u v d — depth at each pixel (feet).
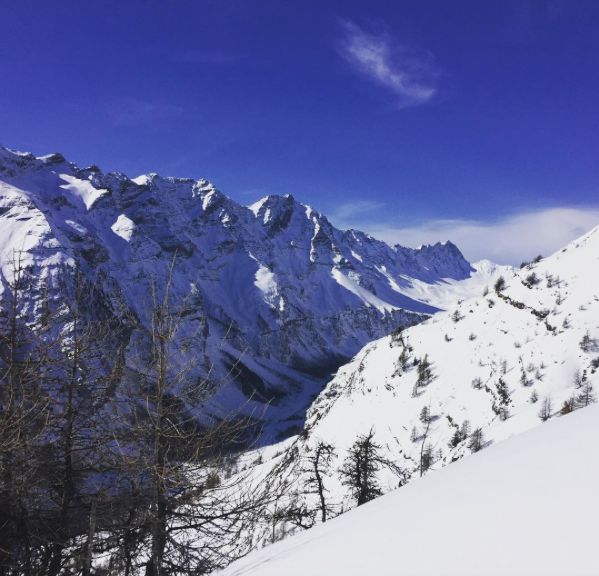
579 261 363.15
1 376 19.89
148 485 22.24
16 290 21.08
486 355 326.24
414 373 361.51
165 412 20.58
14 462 21.11
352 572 9.28
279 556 15.51
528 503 9.00
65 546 22.15
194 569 22.00
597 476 8.93
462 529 9.09
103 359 21.31
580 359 248.52
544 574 5.90
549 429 15.51
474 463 15.39
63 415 21.85
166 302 21.21
